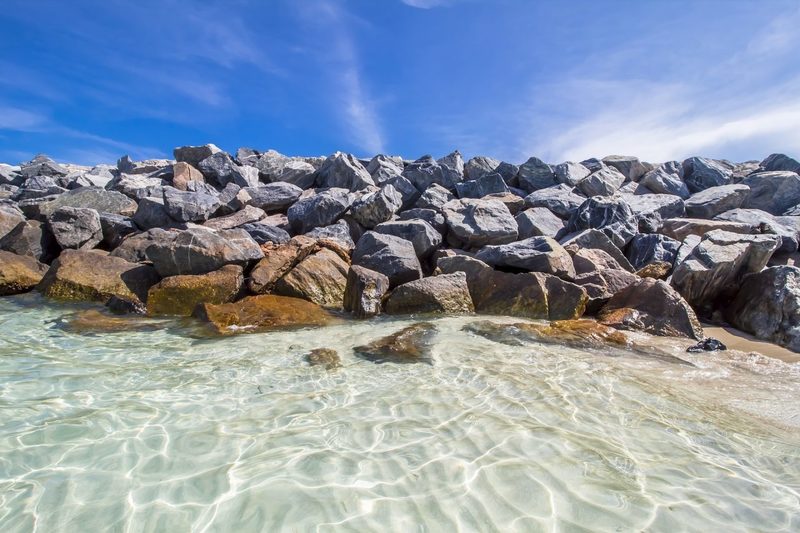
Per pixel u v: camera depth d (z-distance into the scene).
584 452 5.00
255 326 9.90
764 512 4.07
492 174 20.61
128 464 4.70
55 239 14.67
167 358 7.88
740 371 7.72
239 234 13.91
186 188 20.05
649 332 10.15
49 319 10.16
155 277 12.83
